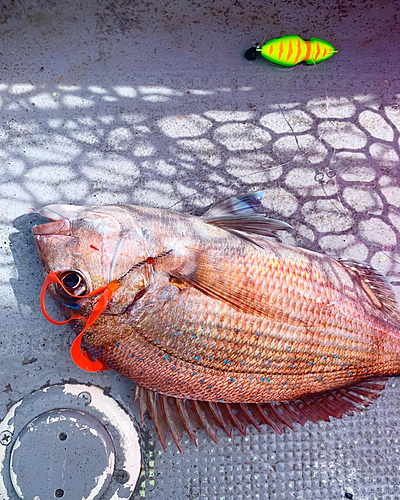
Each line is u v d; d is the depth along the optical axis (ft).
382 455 2.01
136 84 2.05
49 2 2.02
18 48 2.03
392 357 1.86
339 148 2.07
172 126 2.05
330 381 1.84
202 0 2.05
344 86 2.08
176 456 1.98
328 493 1.99
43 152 2.03
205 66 2.06
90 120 2.04
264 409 1.92
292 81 2.07
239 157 2.06
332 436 2.01
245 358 1.74
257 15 2.06
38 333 1.99
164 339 1.69
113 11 2.04
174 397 1.89
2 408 1.96
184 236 1.69
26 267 2.00
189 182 2.05
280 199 2.06
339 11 2.07
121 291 1.64
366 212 2.06
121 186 2.03
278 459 2.00
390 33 2.07
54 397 1.97
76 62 2.04
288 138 2.07
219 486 1.98
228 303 1.70
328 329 1.79
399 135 2.07
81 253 1.64
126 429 1.97
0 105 2.02
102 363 1.78
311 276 1.79
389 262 2.06
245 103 2.06
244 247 1.73
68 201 2.02
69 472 1.93
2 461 1.94
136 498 1.96
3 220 2.00
